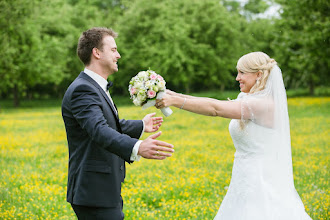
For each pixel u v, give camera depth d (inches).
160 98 113.2
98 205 105.0
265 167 117.8
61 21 1106.1
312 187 214.1
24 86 1173.1
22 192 210.5
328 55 770.2
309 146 348.8
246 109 115.0
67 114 108.0
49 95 1627.7
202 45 1058.1
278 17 821.9
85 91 104.9
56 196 204.1
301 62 828.0
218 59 1085.8
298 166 269.0
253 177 117.4
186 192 206.7
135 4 1129.4
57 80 1111.6
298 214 115.1
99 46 111.9
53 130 519.2
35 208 184.2
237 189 120.1
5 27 903.1
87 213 107.7
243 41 1146.0
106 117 108.4
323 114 598.9
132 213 178.7
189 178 236.1
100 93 109.4
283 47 824.9
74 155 108.7
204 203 188.4
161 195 207.5
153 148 94.3
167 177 241.8
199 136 434.6
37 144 397.1
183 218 168.1
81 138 107.7
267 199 115.0
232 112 115.1
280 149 118.3
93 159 106.0
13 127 556.4
